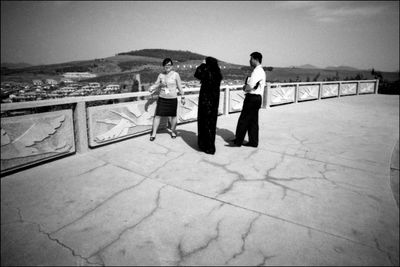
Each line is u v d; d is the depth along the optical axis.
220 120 7.60
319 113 9.23
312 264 1.86
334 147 4.87
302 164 3.90
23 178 3.17
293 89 12.27
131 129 4.99
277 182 3.23
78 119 3.99
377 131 6.33
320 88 14.29
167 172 3.47
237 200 2.75
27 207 2.53
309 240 2.13
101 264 1.82
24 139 3.31
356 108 10.82
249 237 2.14
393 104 12.45
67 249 1.96
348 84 16.84
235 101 8.70
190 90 6.62
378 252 2.00
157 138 5.20
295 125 6.93
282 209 2.59
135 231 2.19
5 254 1.89
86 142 4.18
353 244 2.09
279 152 4.47
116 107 4.61
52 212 2.45
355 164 3.96
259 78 4.27
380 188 3.14
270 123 7.17
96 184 3.06
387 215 2.54
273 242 2.09
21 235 2.11
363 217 2.49
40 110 3.78
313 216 2.48
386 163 4.02
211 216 2.43
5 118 3.10
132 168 3.58
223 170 3.58
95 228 2.22
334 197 2.88
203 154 4.25
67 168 3.53
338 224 2.37
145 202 2.67
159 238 2.11
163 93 4.74
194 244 2.04
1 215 2.38
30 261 1.84
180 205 2.62
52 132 3.62
